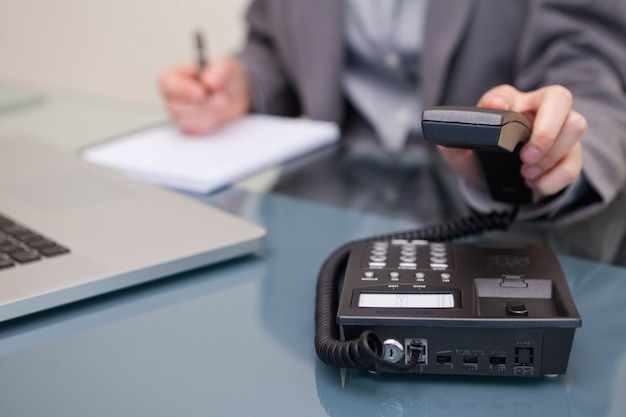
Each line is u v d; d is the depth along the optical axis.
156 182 0.91
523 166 0.66
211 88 1.15
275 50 1.40
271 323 0.56
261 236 0.68
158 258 0.62
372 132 1.29
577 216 0.74
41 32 2.74
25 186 0.79
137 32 2.48
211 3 2.29
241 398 0.47
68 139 1.10
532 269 0.54
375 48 1.28
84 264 0.61
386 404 0.46
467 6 1.15
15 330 0.56
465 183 0.78
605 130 0.80
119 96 2.61
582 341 0.53
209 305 0.60
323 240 0.72
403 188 0.87
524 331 0.47
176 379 0.49
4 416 0.46
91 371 0.50
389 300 0.51
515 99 0.67
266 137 1.06
